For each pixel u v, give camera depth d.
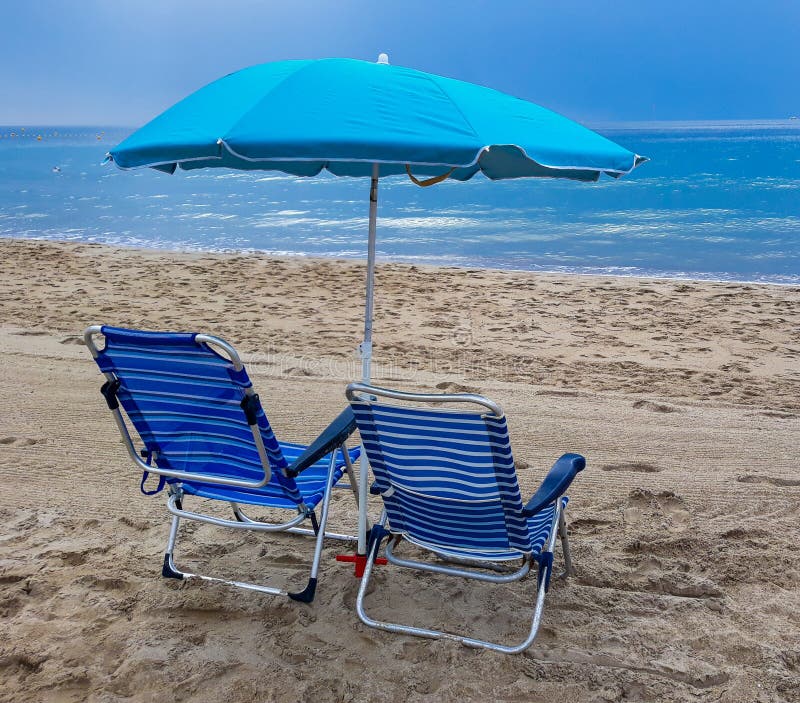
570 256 14.59
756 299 9.92
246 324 8.20
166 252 13.74
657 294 10.25
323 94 2.34
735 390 6.10
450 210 22.38
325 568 3.31
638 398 5.83
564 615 2.96
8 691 2.47
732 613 2.96
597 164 2.36
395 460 2.74
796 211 20.91
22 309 8.71
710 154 48.66
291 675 2.56
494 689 2.50
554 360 6.96
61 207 23.14
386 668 2.61
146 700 2.44
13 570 3.20
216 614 2.94
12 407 5.34
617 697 2.47
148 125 2.62
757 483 4.28
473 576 2.78
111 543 3.47
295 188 31.02
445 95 2.41
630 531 3.69
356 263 12.62
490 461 2.53
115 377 2.82
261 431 2.63
